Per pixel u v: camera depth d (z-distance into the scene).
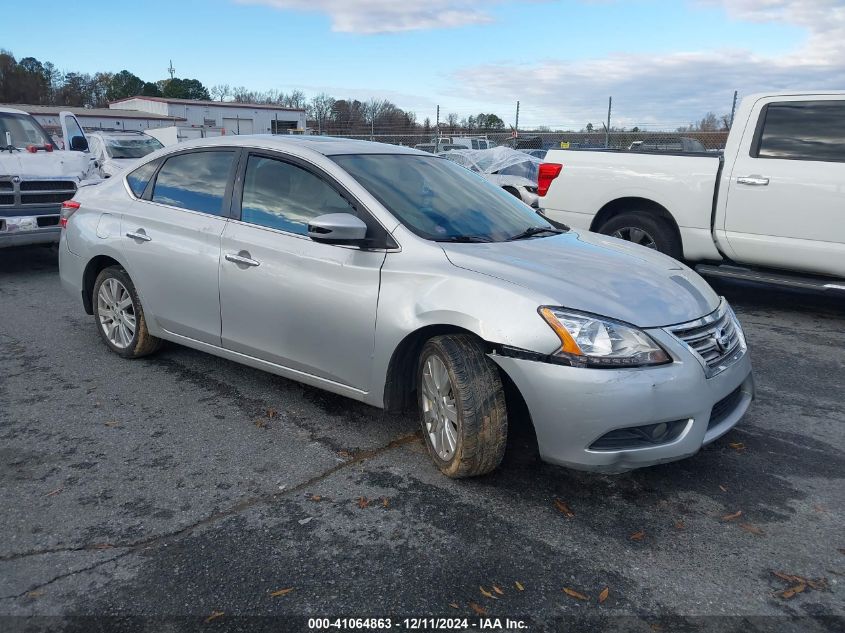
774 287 8.08
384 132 27.88
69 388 4.71
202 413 4.32
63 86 92.06
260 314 4.15
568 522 3.16
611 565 2.86
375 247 3.71
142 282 4.84
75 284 5.41
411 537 3.03
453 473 3.45
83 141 10.05
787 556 2.94
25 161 8.55
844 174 6.07
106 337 5.33
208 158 4.66
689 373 3.16
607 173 7.40
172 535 3.03
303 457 3.76
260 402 4.49
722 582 2.76
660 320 3.23
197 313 4.54
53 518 3.15
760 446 3.96
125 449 3.84
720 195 6.72
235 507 3.26
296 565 2.83
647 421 3.08
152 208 4.85
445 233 3.79
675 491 3.45
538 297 3.21
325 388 4.01
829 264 6.25
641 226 7.29
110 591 2.66
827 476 3.62
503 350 3.22
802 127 6.34
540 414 3.15
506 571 2.81
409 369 3.73
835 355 5.59
